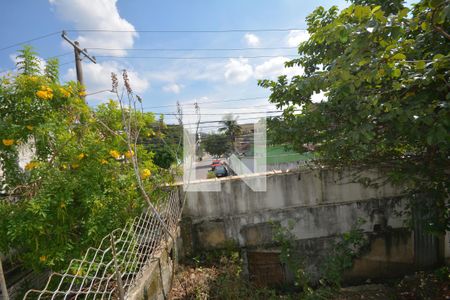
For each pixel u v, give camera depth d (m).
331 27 1.87
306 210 5.02
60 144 2.86
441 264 5.20
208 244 4.91
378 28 1.63
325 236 5.06
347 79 1.98
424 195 4.14
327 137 3.31
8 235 2.32
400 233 5.12
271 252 4.98
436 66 1.73
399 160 3.40
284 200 5.02
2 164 2.83
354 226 4.55
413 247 5.16
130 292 2.39
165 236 3.47
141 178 3.13
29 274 3.13
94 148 2.86
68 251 2.61
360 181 4.62
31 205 2.32
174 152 4.48
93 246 2.69
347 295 4.49
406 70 1.98
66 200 2.47
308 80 2.55
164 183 3.90
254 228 4.98
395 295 4.42
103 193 2.76
